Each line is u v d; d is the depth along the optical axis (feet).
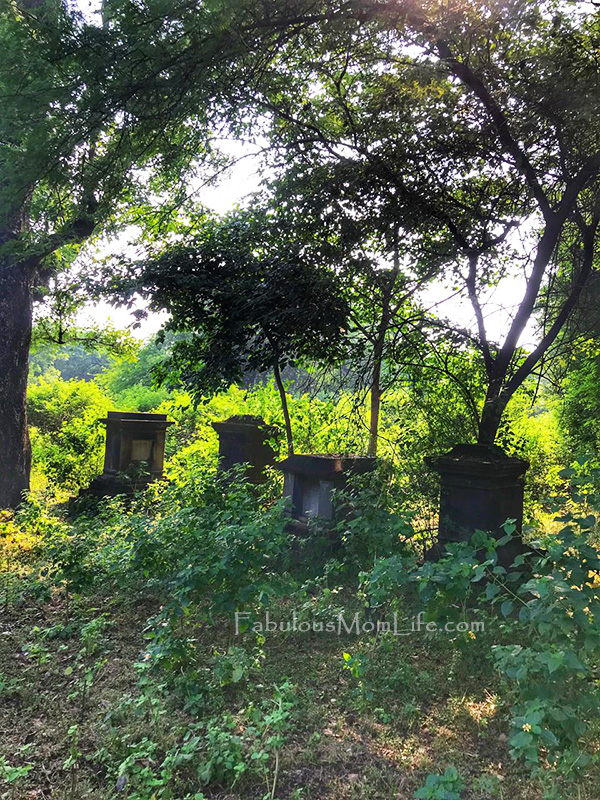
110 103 15.60
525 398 29.45
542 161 22.12
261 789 9.87
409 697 12.73
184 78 16.14
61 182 17.13
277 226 26.40
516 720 8.87
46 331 40.83
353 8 17.60
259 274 27.02
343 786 9.91
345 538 20.51
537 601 9.87
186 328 29.68
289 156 25.26
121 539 21.80
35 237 25.81
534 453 28.45
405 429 26.66
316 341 26.07
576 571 10.00
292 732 11.43
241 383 28.94
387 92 22.38
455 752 10.69
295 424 33.42
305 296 24.62
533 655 9.22
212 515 19.06
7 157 15.60
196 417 47.96
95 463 38.24
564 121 19.79
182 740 11.11
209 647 15.23
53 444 43.60
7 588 19.43
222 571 14.21
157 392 64.03
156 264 27.99
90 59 14.58
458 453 20.90
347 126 24.80
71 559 18.29
